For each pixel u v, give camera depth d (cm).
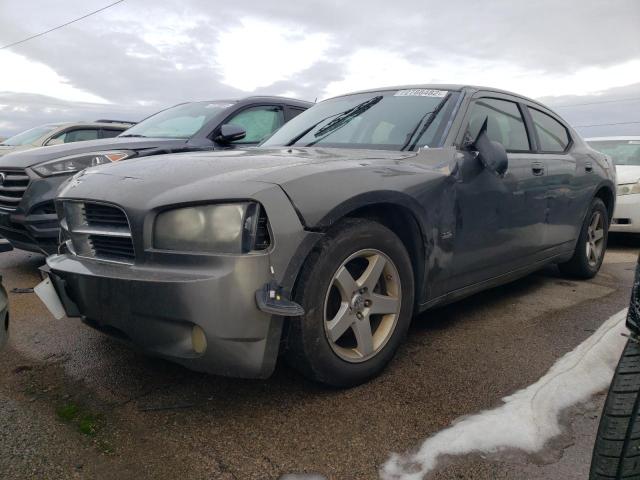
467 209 322
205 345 224
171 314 224
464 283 338
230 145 573
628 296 454
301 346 241
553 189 415
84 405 257
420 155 312
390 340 282
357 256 261
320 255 243
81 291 253
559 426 238
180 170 266
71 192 282
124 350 323
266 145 385
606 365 289
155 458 215
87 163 488
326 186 246
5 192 485
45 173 472
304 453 218
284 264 228
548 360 309
